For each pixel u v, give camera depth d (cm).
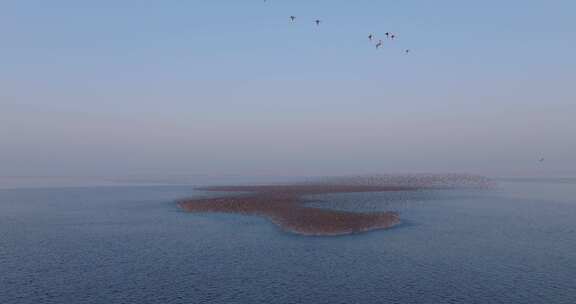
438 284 3669
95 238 5603
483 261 4344
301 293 3469
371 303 3272
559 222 6675
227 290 3544
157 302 3306
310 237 5388
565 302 3278
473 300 3325
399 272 3981
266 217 6988
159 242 5291
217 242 5212
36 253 4794
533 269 4088
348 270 4038
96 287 3644
